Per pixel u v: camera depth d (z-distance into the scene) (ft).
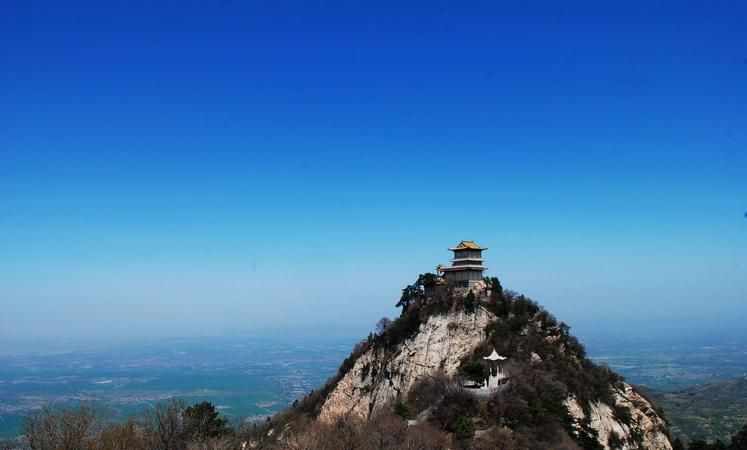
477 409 408.87
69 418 283.79
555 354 475.31
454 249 577.02
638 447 435.94
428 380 458.50
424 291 590.14
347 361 611.47
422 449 358.23
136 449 292.40
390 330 559.79
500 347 472.44
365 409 524.11
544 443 368.68
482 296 540.93
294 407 618.44
